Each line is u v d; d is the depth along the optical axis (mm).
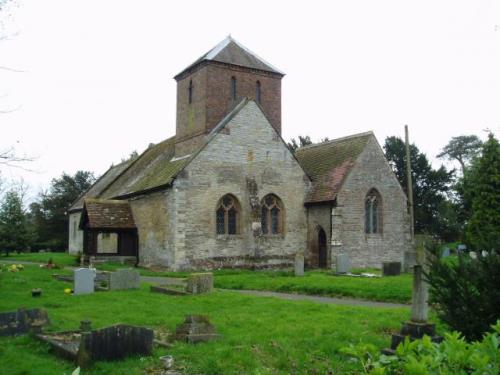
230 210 30562
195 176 29234
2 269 26844
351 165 31828
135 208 33969
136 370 8453
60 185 66250
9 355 9352
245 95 34125
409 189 34938
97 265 31453
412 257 26188
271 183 31688
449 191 55312
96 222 32562
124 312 14125
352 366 8664
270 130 32062
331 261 30531
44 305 15594
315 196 32312
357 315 13359
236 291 20406
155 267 30562
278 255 31344
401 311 14000
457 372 4125
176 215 28453
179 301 16234
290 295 19203
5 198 47094
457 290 8352
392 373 4527
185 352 9492
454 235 52250
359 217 31562
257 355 9422
